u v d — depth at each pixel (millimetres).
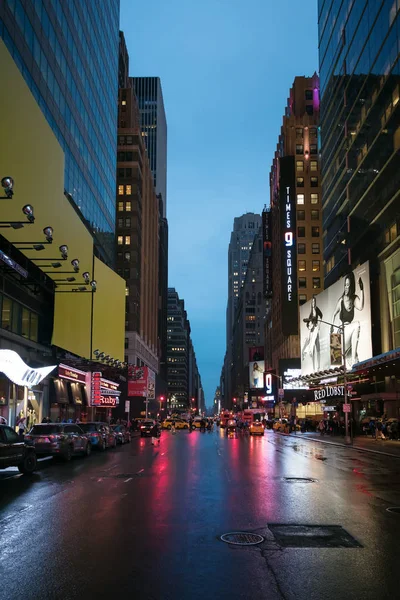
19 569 7352
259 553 8219
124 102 110500
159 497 13945
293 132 108375
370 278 57719
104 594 6328
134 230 102750
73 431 27500
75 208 53812
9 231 30453
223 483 17000
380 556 8070
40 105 42000
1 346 33500
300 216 104688
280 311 110062
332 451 34250
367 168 59438
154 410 117562
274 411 118062
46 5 43656
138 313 102438
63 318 44625
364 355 57406
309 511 11891
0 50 28812
